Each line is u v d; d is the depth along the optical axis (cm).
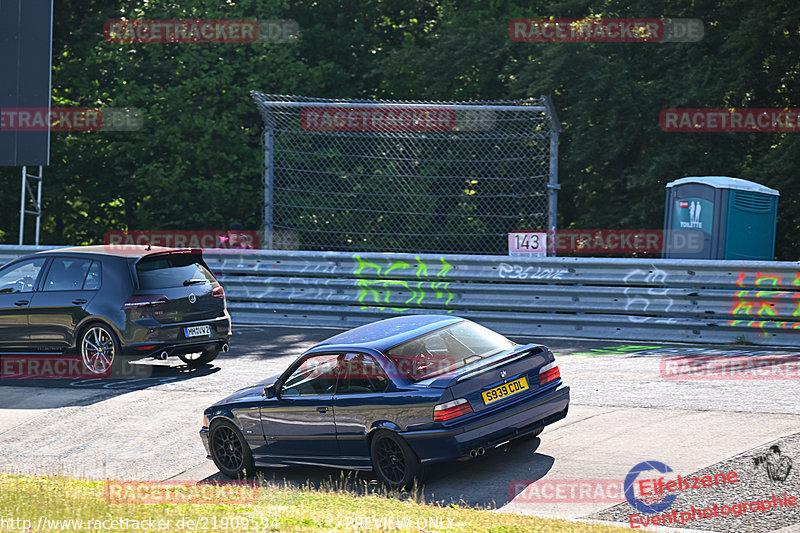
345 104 6078
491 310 5753
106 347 4809
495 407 2991
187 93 9044
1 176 9612
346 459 3155
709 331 5088
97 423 4041
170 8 9588
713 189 5628
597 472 2958
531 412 3073
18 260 5138
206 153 8819
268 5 9469
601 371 4391
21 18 6856
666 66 8562
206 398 4322
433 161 7800
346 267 6200
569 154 8331
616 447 3188
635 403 3738
